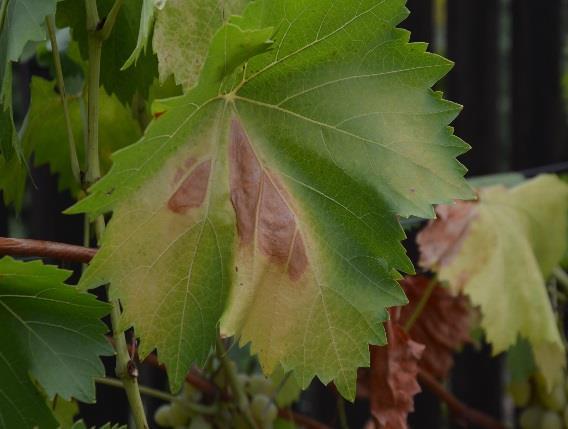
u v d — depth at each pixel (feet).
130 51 1.69
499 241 2.23
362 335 1.44
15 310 1.45
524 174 2.64
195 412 2.15
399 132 1.45
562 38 3.71
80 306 1.45
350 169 1.45
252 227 1.44
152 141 1.35
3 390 1.47
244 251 1.43
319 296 1.44
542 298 2.20
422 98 1.45
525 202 2.33
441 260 2.19
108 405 2.81
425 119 1.45
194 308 1.41
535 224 2.32
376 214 1.44
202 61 1.49
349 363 1.44
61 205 2.88
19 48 1.36
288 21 1.39
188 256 1.41
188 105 1.37
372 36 1.43
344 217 1.45
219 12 1.49
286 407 2.36
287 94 1.45
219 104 1.43
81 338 1.46
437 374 2.44
